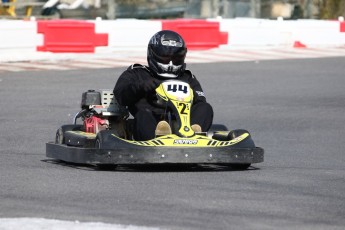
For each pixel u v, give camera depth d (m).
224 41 65.19
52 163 26.77
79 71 53.62
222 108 41.53
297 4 80.56
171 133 25.23
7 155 28.77
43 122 37.12
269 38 67.31
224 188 22.05
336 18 82.31
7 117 38.22
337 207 19.84
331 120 38.53
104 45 61.38
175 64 26.67
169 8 78.44
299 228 17.41
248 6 77.25
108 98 27.64
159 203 19.80
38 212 18.62
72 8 80.81
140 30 62.47
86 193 20.98
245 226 17.47
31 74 52.31
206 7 76.81
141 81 26.48
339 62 59.19
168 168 25.59
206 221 17.89
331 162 28.23
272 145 32.28
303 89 47.59
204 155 24.14
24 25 58.72
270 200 20.48
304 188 22.47
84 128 27.88
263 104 42.72
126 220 17.91
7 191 21.22
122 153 24.09
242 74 53.03
